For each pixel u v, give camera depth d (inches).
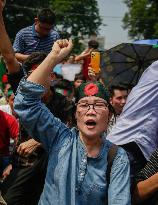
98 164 130.1
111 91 223.0
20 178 156.1
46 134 133.3
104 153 131.2
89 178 128.9
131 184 142.8
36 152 156.2
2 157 183.2
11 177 158.1
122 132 152.0
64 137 133.1
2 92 246.2
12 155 164.4
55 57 132.5
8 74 164.6
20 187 155.9
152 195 141.4
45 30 254.2
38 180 156.9
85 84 133.6
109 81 270.5
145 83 155.6
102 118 131.3
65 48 134.0
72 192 127.6
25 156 156.6
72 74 418.3
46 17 251.0
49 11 255.3
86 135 130.3
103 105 131.7
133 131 151.1
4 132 186.7
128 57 271.6
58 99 170.9
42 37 258.1
